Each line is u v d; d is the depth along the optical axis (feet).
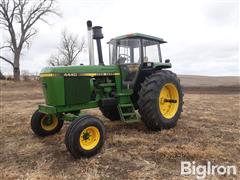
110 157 14.25
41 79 16.49
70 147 13.89
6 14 99.25
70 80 16.20
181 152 14.34
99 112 27.61
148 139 17.13
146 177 11.89
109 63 20.92
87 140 14.42
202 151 14.44
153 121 18.38
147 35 20.04
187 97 44.06
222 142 16.28
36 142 17.40
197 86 85.35
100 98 18.19
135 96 20.07
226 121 22.18
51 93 15.76
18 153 15.48
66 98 16.01
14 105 37.29
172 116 19.74
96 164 13.44
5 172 12.86
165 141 16.69
